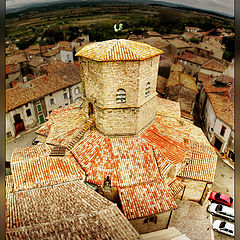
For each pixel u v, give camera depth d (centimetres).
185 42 7100
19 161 2119
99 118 2297
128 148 2269
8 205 1622
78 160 2231
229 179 3275
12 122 4106
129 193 2009
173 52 7006
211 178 2494
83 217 1378
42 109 4559
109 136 2336
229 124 3472
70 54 8156
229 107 3828
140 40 7150
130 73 2016
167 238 2197
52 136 2469
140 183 2078
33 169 2080
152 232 2244
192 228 2455
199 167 2562
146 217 2058
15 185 1925
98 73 2033
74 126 2503
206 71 6041
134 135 2347
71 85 4994
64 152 2205
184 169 2556
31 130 4441
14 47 7706
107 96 2119
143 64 2030
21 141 4125
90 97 2305
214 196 2866
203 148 2708
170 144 2406
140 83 2088
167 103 3431
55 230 1236
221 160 3659
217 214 2639
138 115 2231
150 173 2142
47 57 7819
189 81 4972
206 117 4619
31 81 4534
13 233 1163
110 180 2083
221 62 6166
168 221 2184
